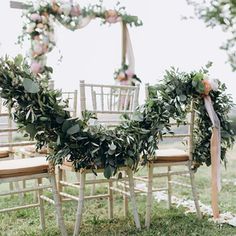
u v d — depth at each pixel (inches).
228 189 144.9
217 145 106.9
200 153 108.3
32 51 99.7
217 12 187.0
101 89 99.7
